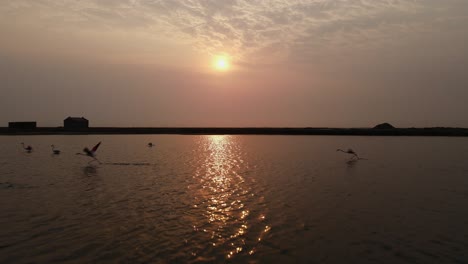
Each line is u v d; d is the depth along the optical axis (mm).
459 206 17953
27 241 12469
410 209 17297
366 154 48438
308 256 11547
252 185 23297
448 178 26594
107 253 11539
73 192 20562
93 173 28141
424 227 14508
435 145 69062
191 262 10977
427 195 20469
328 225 14656
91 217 15438
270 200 18922
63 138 91438
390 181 25156
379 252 11891
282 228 14227
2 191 20641
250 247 12234
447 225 14773
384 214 16359
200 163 36156
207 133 143500
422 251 11992
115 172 28859
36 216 15461
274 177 26766
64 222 14664
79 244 12266
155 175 27406
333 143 76750
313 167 33188
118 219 15172
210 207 17328
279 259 11305
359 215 16141
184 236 13203
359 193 20891
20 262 10758
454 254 11742
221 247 12195
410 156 45406
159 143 75000
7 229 13695
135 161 37375
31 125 127438
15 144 64438
